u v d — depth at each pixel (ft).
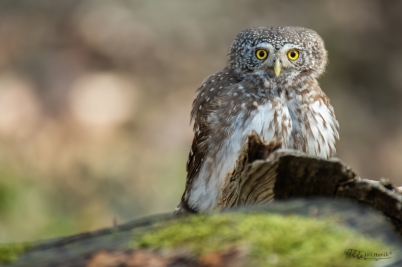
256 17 58.23
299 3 59.52
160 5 58.39
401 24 59.82
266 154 15.67
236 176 16.37
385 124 54.08
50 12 57.88
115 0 58.59
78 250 11.06
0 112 48.78
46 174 45.21
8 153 45.83
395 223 14.28
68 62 53.47
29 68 52.90
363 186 14.44
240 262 10.28
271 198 15.58
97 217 42.93
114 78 52.31
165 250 10.76
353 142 52.19
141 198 44.60
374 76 56.44
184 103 51.52
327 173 14.65
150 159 46.83
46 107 49.70
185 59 55.01
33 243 11.55
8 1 58.90
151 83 52.90
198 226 11.15
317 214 11.27
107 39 55.42
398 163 51.55
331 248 10.36
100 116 49.32
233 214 11.41
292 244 10.48
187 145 48.11
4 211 40.65
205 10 58.49
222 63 55.31
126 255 10.76
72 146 47.19
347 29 58.49
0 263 10.91
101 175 45.52
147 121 49.80
